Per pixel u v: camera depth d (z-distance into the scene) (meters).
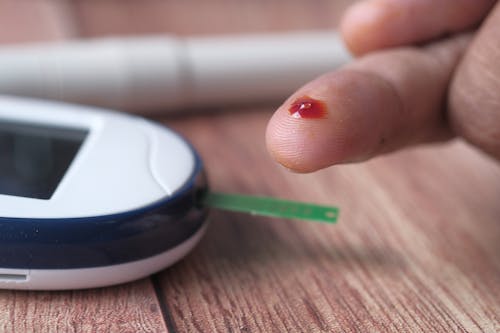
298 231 0.26
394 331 0.23
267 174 0.28
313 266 0.24
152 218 0.23
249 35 0.35
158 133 0.25
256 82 0.32
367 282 0.24
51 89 0.30
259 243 0.25
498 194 0.27
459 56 0.25
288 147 0.22
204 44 0.32
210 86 0.31
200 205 0.24
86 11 0.36
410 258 0.25
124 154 0.24
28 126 0.26
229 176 0.28
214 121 0.31
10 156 0.25
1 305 0.23
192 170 0.24
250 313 0.23
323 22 0.37
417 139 0.25
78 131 0.26
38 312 0.23
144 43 0.31
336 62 0.32
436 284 0.24
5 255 0.22
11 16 0.35
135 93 0.30
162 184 0.24
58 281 0.23
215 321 0.23
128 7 0.36
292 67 0.32
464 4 0.25
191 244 0.24
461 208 0.27
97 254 0.23
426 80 0.24
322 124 0.22
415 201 0.27
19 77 0.29
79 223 0.22
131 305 0.23
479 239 0.25
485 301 0.23
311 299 0.23
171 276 0.24
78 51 0.30
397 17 0.26
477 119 0.24
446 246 0.25
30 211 0.23
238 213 0.26
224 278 0.24
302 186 0.28
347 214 0.26
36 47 0.31
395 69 0.24
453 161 0.29
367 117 0.23
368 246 0.25
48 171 0.24
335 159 0.22
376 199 0.27
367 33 0.26
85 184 0.23
